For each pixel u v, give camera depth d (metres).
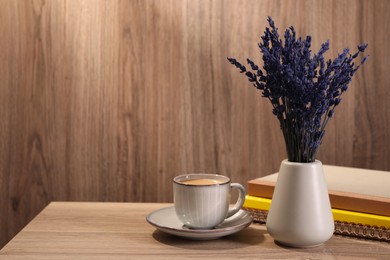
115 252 1.12
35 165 1.66
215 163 1.68
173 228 1.15
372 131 1.67
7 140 1.65
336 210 1.20
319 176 1.13
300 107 1.10
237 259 1.10
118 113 1.66
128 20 1.64
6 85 1.64
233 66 1.65
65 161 1.66
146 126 1.67
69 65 1.64
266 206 1.25
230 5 1.64
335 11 1.64
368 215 1.18
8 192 1.66
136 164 1.68
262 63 1.65
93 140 1.66
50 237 1.18
